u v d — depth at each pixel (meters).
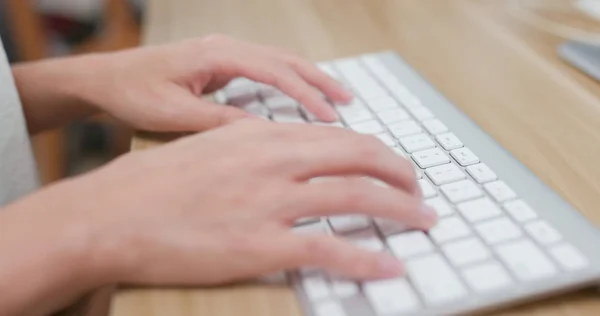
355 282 0.34
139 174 0.37
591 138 0.49
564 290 0.33
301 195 0.36
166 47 0.57
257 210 0.35
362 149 0.38
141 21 1.40
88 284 0.34
